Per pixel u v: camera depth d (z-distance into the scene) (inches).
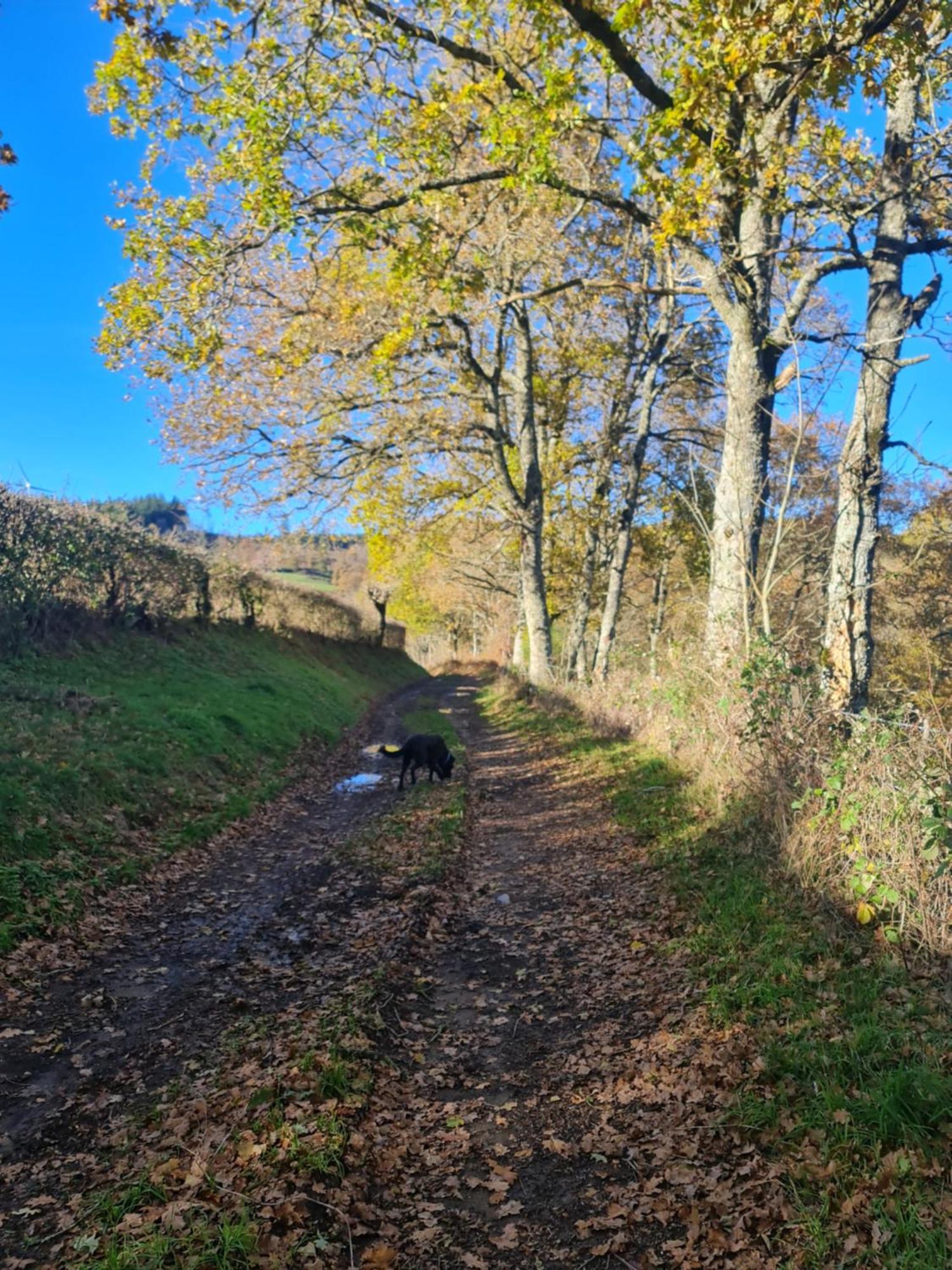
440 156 502.3
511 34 533.6
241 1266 139.2
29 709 467.8
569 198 646.5
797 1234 140.4
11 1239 152.6
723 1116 174.2
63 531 637.3
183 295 515.2
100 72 436.1
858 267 461.4
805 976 218.2
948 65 406.9
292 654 1149.7
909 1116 157.6
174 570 834.2
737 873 295.0
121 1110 196.7
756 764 342.3
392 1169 174.1
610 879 351.6
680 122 375.2
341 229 538.0
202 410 715.4
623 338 981.2
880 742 261.0
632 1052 213.5
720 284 467.2
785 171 414.6
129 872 352.2
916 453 359.6
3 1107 198.4
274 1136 173.3
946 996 193.3
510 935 313.3
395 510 884.6
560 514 1185.4
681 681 487.2
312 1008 240.5
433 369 839.7
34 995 251.9
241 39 451.8
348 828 487.5
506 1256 151.3
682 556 1219.9
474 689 1683.1
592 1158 176.1
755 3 336.8
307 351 648.4
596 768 561.0
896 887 231.6
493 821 491.5
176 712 577.3
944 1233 130.6
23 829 334.6
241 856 421.7
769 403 474.9
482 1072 217.5
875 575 483.8
